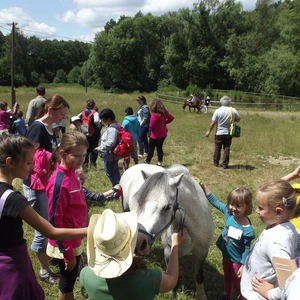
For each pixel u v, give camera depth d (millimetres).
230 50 47750
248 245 3193
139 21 62688
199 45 51531
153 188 2678
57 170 2746
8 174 2105
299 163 9789
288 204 2102
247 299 2236
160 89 54375
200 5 50500
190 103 24578
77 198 2766
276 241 2057
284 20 46219
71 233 2225
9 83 75125
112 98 33281
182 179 3080
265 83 41656
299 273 1547
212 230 3383
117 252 1845
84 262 3971
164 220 2641
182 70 53000
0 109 9773
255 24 50781
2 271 2035
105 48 63844
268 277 2141
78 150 2682
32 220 2070
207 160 9734
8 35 78000
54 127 3967
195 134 14078
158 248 4609
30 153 2123
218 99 36219
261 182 7633
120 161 9359
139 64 64625
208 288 3818
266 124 17891
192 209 3111
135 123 7766
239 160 9891
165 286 2029
